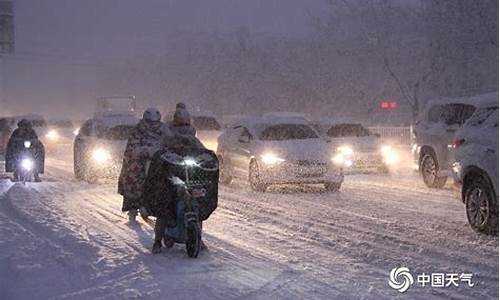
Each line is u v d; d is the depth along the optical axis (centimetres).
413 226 1683
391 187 2570
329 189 2452
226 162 2697
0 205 2108
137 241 1498
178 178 1320
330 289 1100
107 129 2805
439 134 2462
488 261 1300
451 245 1450
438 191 2431
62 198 2253
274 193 2395
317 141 2502
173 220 1352
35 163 2788
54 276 1184
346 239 1525
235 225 1720
